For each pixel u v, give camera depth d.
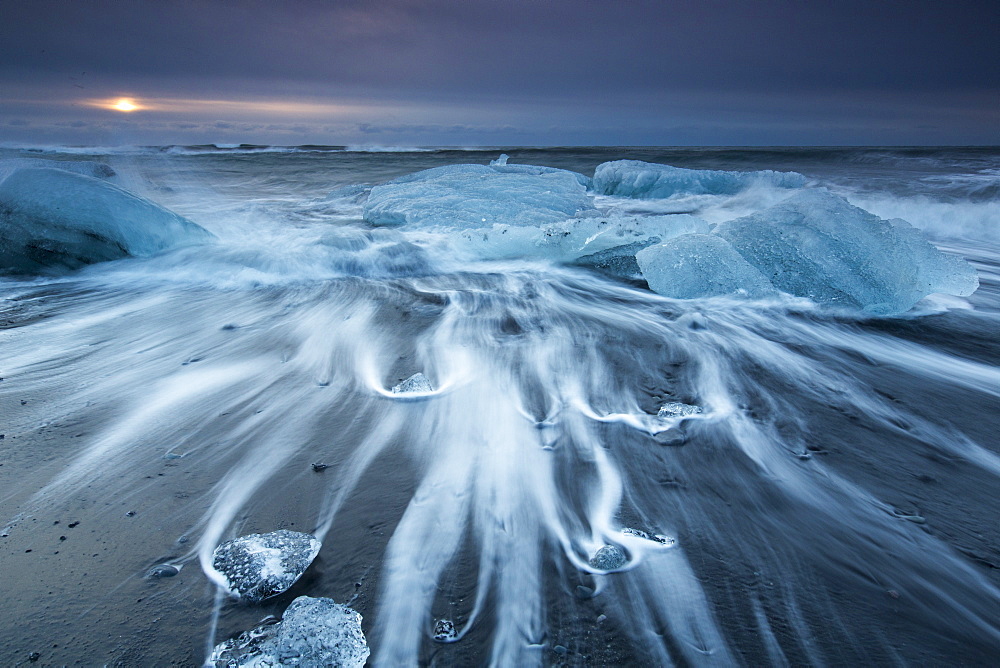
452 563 1.69
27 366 3.17
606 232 5.64
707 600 1.56
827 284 4.42
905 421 2.61
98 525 1.83
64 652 1.36
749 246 4.84
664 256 4.85
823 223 4.65
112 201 5.38
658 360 3.33
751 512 1.94
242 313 4.19
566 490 2.05
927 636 1.44
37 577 1.59
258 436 2.41
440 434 2.44
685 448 2.35
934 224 7.75
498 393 2.85
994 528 1.87
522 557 1.71
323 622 1.38
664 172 11.02
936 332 3.91
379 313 4.20
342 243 5.88
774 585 1.61
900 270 4.22
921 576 1.65
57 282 5.01
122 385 2.92
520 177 9.31
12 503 1.93
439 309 4.31
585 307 4.43
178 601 1.52
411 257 5.77
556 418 2.59
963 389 2.99
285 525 1.84
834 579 1.63
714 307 4.42
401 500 1.98
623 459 2.26
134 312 4.21
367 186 11.24
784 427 2.54
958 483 2.12
